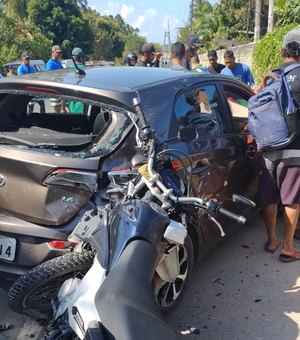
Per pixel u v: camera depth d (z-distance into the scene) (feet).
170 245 9.30
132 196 8.82
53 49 33.96
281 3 46.01
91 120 12.83
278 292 12.91
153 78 12.22
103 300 6.45
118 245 7.64
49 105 13.14
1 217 10.29
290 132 12.83
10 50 138.21
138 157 10.32
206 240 12.75
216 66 28.91
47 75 12.00
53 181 9.82
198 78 13.51
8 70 68.13
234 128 14.46
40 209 9.98
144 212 8.04
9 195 10.31
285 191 13.82
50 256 9.87
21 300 9.41
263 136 13.11
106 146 10.23
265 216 14.84
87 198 9.92
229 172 13.55
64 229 9.85
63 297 8.58
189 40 29.43
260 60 45.03
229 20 112.78
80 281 8.32
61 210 9.87
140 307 6.34
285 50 13.65
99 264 7.73
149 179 8.74
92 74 12.05
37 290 9.47
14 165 10.12
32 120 13.08
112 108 10.65
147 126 9.32
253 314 11.92
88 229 8.56
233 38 112.47
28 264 10.00
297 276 13.73
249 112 13.44
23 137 10.85
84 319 6.99
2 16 148.36
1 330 11.00
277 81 12.97
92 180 9.86
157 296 10.65
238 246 15.57
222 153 13.21
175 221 8.65
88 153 10.06
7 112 12.69
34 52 148.05
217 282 13.35
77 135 11.15
